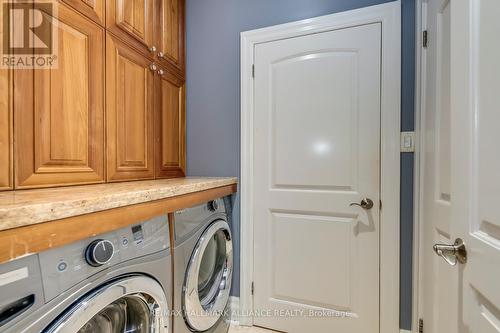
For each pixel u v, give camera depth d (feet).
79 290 2.23
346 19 5.04
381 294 4.84
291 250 5.49
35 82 3.15
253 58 5.75
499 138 1.86
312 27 5.28
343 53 5.08
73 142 3.59
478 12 2.17
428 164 4.12
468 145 2.30
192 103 6.31
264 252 5.70
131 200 2.81
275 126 5.59
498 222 1.85
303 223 5.40
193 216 4.11
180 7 6.12
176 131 5.98
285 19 5.52
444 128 3.51
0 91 2.84
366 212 4.95
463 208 2.37
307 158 5.35
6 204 1.92
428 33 4.17
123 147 4.42
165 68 5.57
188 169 6.32
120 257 2.67
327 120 5.20
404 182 4.71
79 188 3.34
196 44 6.26
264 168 5.68
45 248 1.98
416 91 4.50
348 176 5.07
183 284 3.80
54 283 2.05
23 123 3.04
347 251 5.09
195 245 4.12
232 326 5.73
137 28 4.71
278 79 5.55
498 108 1.88
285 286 5.53
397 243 4.73
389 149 4.77
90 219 2.35
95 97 3.91
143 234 3.03
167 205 3.44
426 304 4.19
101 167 4.01
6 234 1.74
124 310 3.01
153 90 5.19
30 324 1.87
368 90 4.91
